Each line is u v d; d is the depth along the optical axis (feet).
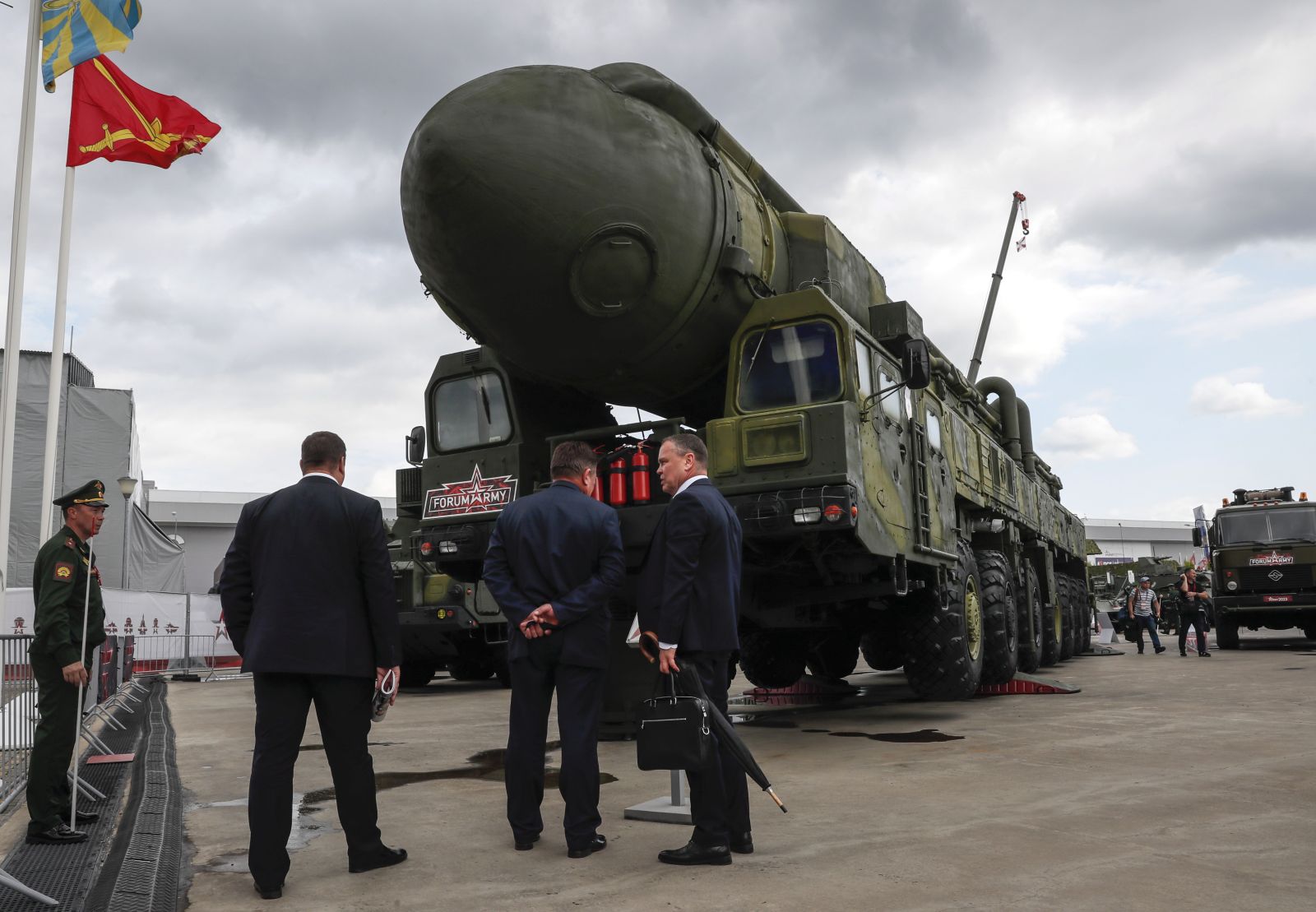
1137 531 295.28
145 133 31.42
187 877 11.91
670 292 20.72
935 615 27.09
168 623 65.87
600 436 22.59
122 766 20.45
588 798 12.44
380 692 12.05
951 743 21.70
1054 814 13.99
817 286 23.99
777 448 20.76
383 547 12.18
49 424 28.81
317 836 14.06
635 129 20.36
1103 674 43.42
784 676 36.78
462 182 18.92
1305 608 62.64
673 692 11.85
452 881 11.39
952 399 35.76
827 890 10.45
